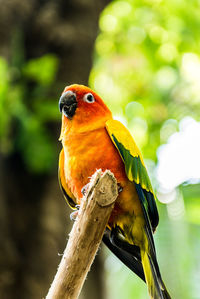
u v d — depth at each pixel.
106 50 14.34
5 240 8.54
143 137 13.76
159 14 13.65
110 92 14.51
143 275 5.61
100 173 4.20
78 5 10.41
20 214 8.98
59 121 9.20
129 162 5.46
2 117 8.18
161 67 14.02
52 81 9.44
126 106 14.16
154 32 13.76
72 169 5.49
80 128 5.56
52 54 9.96
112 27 14.16
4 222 8.64
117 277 10.74
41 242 8.84
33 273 8.60
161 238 9.34
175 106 13.81
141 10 13.77
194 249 9.20
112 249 5.81
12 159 9.12
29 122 8.61
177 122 13.62
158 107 13.82
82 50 10.11
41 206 9.10
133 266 5.69
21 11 9.66
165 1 13.45
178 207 9.73
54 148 9.02
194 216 9.52
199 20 13.42
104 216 4.23
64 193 6.19
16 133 8.70
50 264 8.74
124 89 14.41
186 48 13.68
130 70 14.31
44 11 10.09
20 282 8.45
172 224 9.51
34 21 9.94
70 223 9.34
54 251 8.84
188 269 9.02
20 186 9.15
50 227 8.98
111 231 5.73
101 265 9.71
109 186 4.19
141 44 14.08
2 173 8.93
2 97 8.16
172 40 13.76
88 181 5.47
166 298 5.21
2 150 8.56
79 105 5.69
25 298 8.38
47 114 8.84
